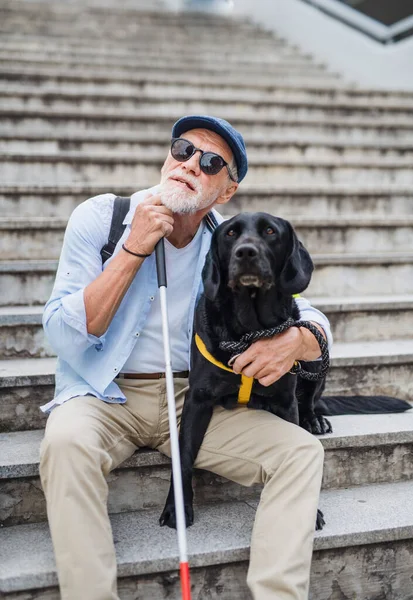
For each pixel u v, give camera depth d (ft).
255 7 29.48
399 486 8.41
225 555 6.69
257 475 7.07
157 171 14.60
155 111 18.01
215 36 26.08
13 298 10.74
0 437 8.32
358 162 15.79
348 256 12.10
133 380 7.60
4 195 12.66
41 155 13.85
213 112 18.40
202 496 7.87
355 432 8.40
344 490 8.28
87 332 6.86
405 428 8.59
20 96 16.94
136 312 7.37
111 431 7.07
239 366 6.96
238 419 7.42
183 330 7.74
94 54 21.45
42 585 6.29
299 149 16.49
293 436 7.02
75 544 5.91
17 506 7.36
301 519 6.39
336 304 10.89
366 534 7.13
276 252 7.04
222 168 7.44
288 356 7.06
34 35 22.90
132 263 6.86
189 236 7.74
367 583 7.32
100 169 14.28
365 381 10.01
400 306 11.25
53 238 11.84
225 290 7.16
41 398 8.66
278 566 6.14
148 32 25.39
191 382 7.39
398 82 22.15
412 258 12.48
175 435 6.46
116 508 7.59
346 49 24.32
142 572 6.49
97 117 16.34
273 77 22.43
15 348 9.78
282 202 13.94
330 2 25.34
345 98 20.52
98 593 5.83
